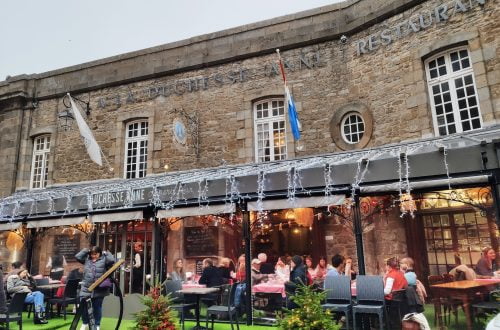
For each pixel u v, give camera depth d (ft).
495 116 22.72
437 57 26.16
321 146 29.78
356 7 30.35
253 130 32.30
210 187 22.43
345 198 19.79
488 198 23.53
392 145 25.23
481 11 23.85
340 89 29.99
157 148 34.47
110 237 32.81
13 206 28.96
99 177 35.99
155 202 23.86
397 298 18.21
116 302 23.26
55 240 35.88
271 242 31.68
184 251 30.45
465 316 20.33
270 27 33.09
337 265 21.21
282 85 31.71
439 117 25.79
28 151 39.75
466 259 25.81
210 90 33.91
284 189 20.44
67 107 36.45
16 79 41.11
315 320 12.23
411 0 26.55
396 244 27.40
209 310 18.21
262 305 24.97
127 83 37.06
